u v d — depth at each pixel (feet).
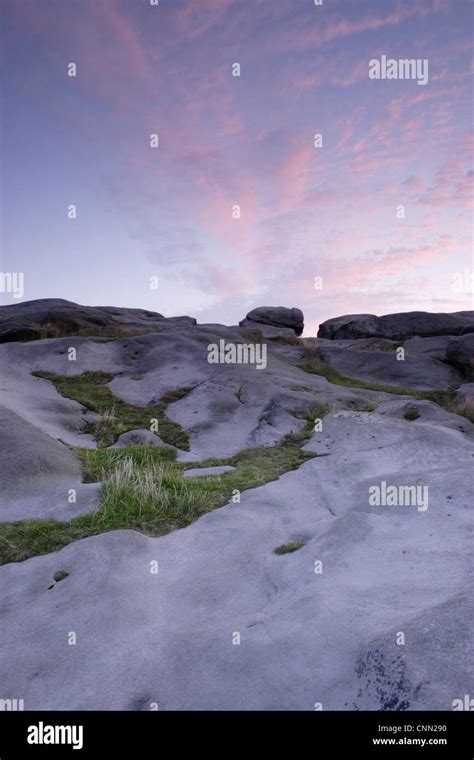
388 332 112.47
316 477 33.09
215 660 15.07
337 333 119.96
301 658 14.01
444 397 67.05
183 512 27.55
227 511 27.25
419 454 36.94
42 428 44.55
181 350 70.64
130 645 16.62
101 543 22.91
